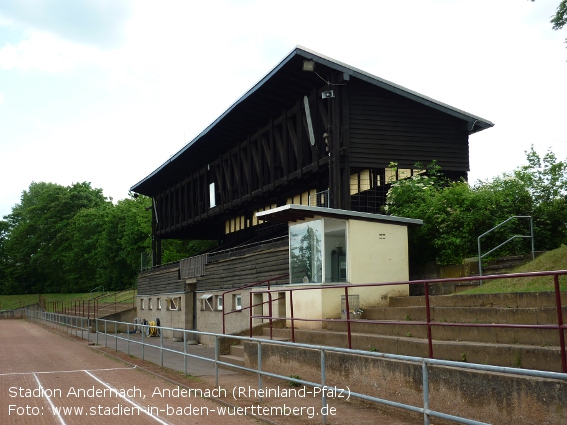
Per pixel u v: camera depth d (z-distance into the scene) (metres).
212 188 38.59
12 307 93.38
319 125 24.53
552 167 21.38
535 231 19.97
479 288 15.53
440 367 9.49
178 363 19.72
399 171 24.47
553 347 9.44
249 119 29.83
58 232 105.81
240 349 18.23
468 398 8.95
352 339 13.71
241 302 26.75
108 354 23.64
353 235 17.53
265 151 29.66
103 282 87.38
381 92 23.58
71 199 107.81
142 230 76.38
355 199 23.97
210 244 65.88
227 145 34.34
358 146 22.95
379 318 15.63
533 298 11.60
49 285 107.38
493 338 10.97
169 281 38.94
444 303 14.08
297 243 18.94
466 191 20.33
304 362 13.59
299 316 18.27
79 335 36.91
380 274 17.66
